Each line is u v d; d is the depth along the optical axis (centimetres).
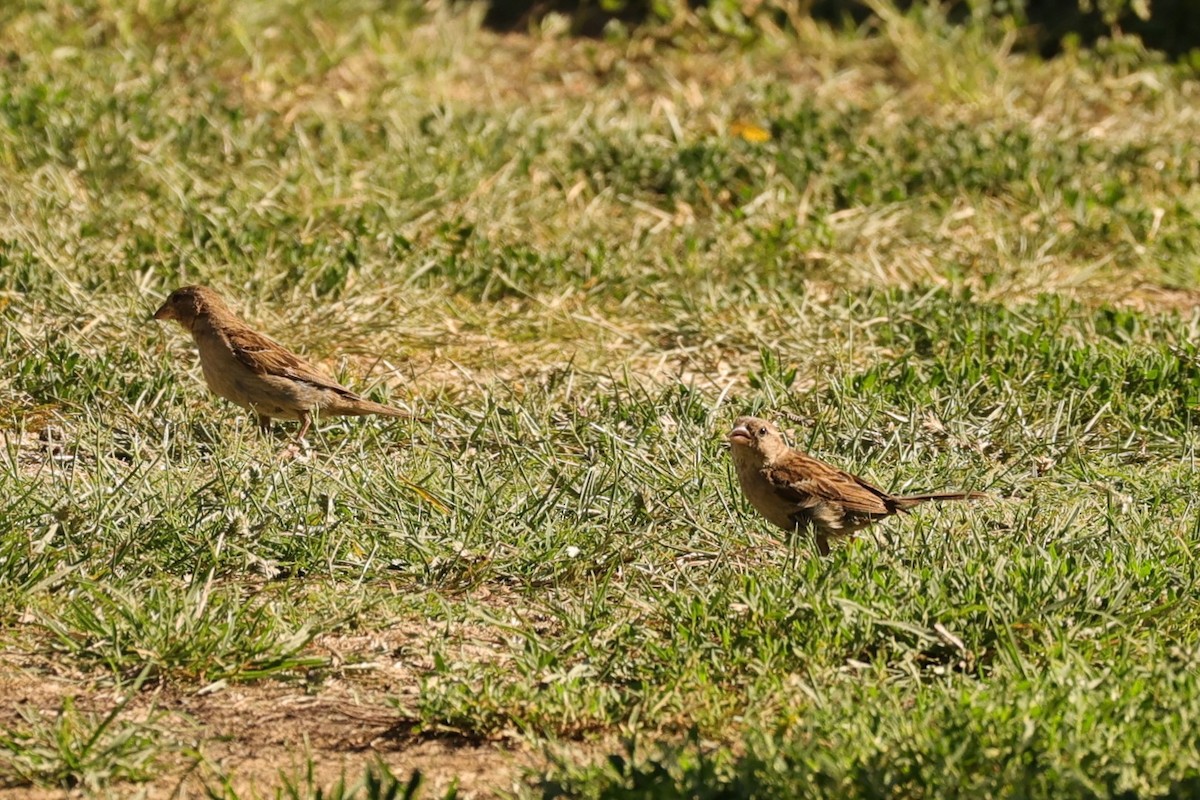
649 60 2995
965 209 2283
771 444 1243
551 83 2922
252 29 2897
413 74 2831
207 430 1502
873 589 1113
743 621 1098
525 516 1302
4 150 2238
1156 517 1331
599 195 2275
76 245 1944
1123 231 2228
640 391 1630
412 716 1020
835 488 1238
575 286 1975
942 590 1097
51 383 1571
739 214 2217
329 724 1013
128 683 1047
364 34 2959
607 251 2070
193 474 1359
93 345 1703
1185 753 902
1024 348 1742
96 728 977
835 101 2800
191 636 1064
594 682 1042
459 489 1344
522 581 1222
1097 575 1143
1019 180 2391
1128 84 2908
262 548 1232
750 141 2475
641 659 1066
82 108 2395
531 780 934
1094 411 1608
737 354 1822
